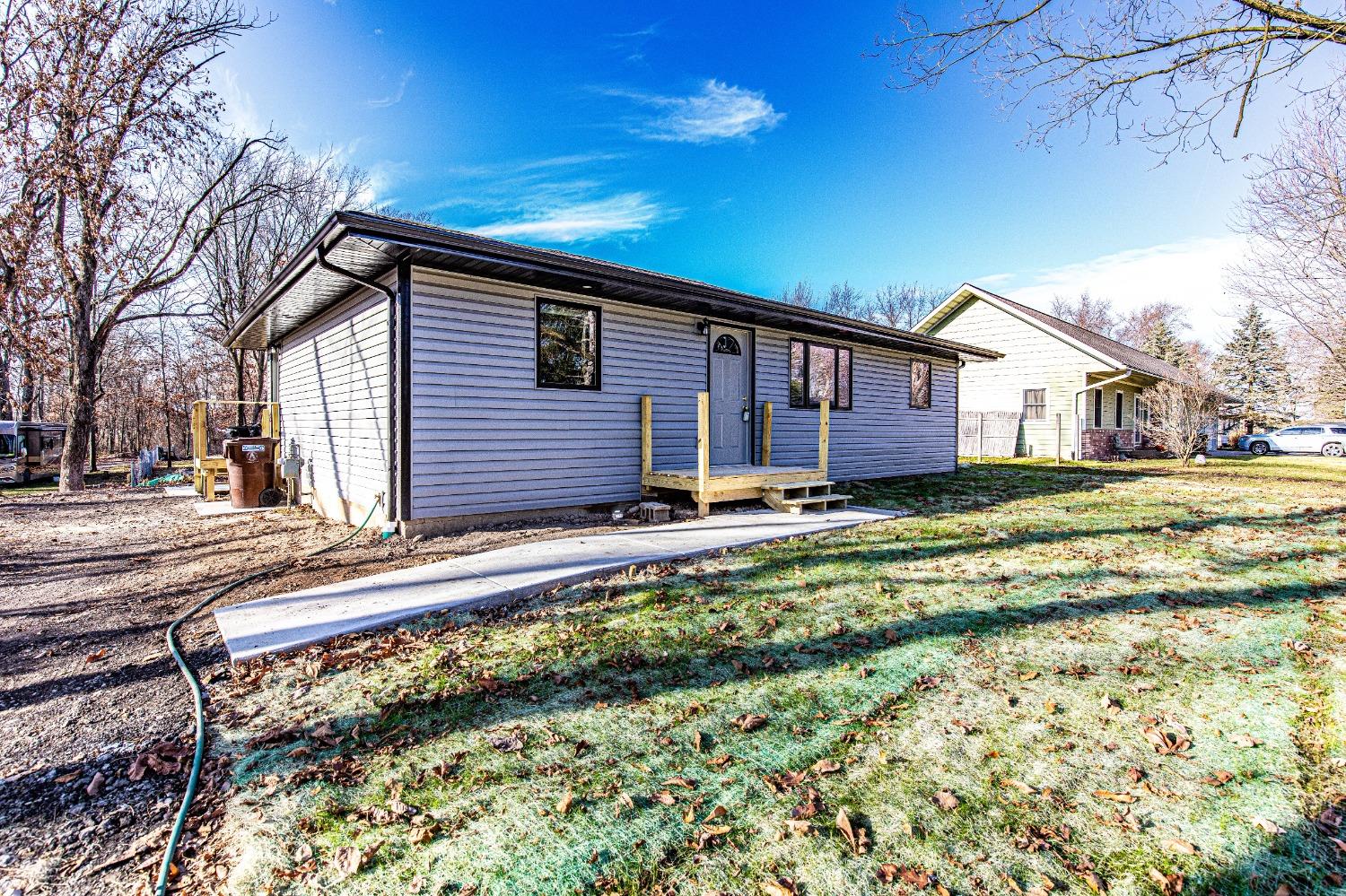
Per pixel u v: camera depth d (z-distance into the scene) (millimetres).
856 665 3398
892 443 13602
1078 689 3115
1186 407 18344
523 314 7352
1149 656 3525
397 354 6516
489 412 7090
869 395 12898
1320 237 10414
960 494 10523
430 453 6637
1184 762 2467
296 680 3227
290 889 1820
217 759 2521
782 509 8289
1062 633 3865
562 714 2867
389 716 2854
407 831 2068
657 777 2365
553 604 4371
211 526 8312
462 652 3539
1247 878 1840
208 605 4531
